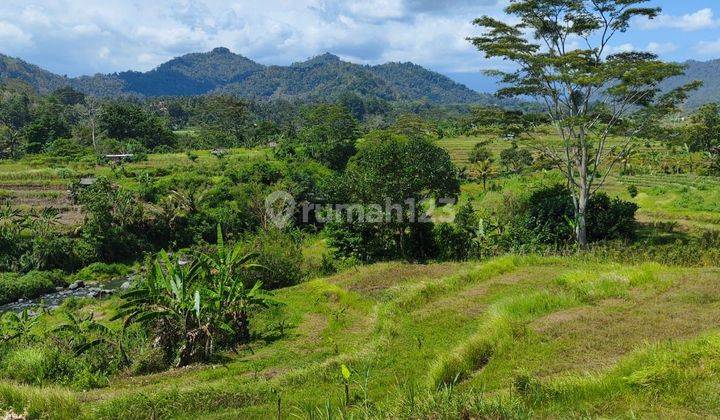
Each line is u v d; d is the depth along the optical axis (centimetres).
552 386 858
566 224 2734
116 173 6088
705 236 2433
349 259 2764
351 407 955
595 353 1028
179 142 10250
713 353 882
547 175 4594
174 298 1510
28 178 5772
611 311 1288
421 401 764
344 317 1773
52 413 1023
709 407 744
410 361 1202
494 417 696
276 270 2427
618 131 2794
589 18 2656
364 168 2778
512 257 2100
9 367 1407
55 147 8156
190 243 4603
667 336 1070
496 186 4816
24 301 3225
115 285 3616
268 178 5941
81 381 1314
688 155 6419
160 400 1085
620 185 5031
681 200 3847
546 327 1202
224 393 1116
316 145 7550
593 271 1758
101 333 1619
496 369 1023
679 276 1577
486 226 2745
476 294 1706
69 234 4122
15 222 4028
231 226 4750
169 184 5503
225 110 11644
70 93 16000
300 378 1184
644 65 2308
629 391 827
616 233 2700
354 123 9025
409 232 2831
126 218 4328
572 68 2555
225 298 1595
